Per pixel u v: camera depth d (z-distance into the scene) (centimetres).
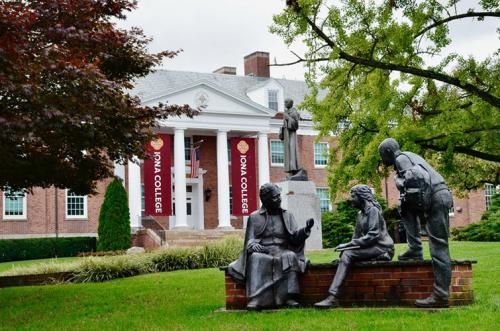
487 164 2902
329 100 1602
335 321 878
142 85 4738
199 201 4872
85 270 1958
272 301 1009
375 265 971
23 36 1175
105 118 1319
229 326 897
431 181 928
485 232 3638
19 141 1196
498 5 1423
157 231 4219
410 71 1429
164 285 1608
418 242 991
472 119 1543
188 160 4916
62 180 1581
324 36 1373
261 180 4875
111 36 1416
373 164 1540
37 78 1148
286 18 1357
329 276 1008
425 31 1426
